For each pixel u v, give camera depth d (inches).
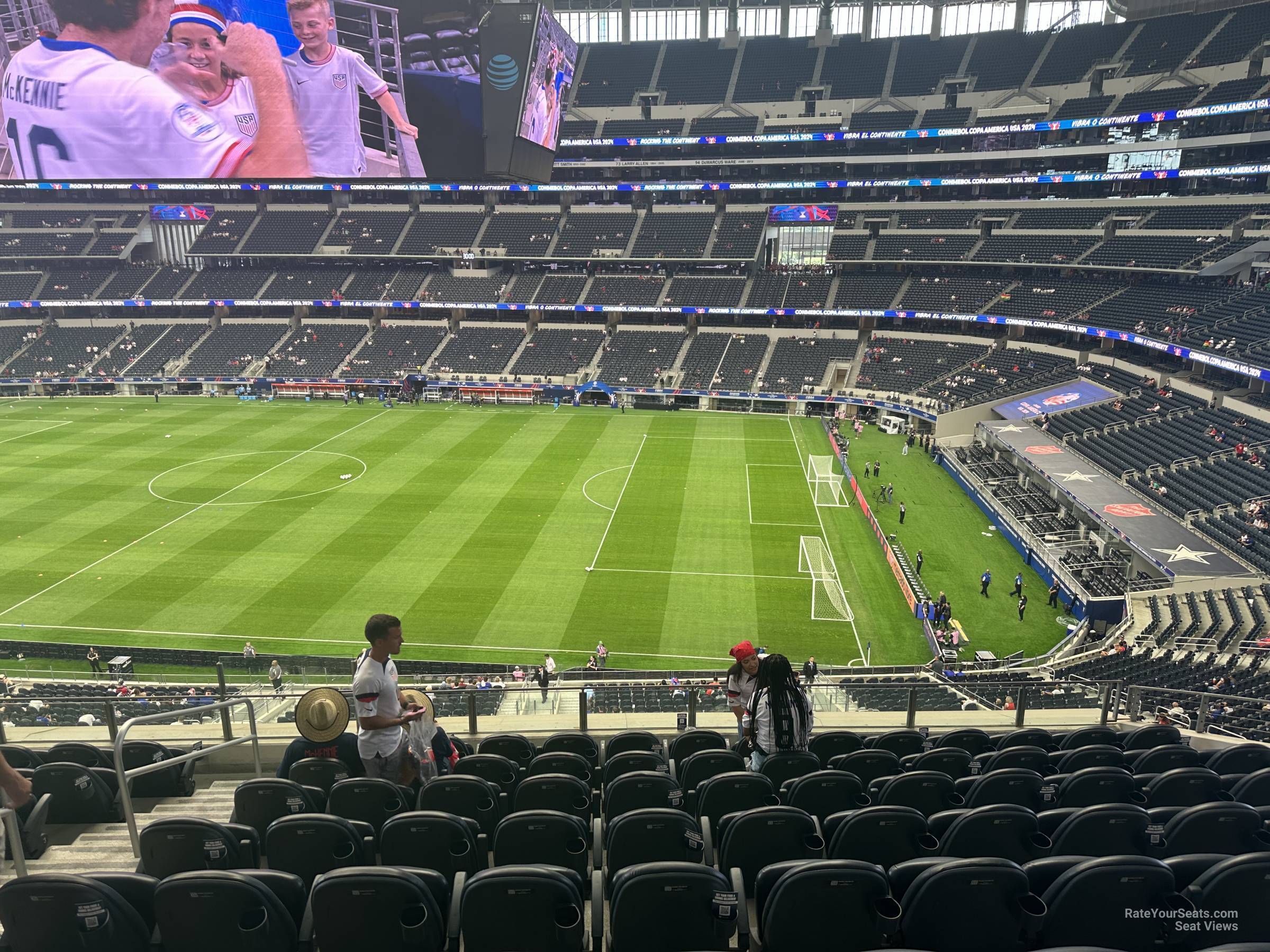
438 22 1884.8
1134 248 2613.2
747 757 439.2
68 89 2066.9
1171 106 2677.2
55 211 3686.0
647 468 2337.6
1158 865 225.1
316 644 1352.1
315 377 3324.3
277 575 1599.4
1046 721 599.2
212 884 221.0
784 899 225.0
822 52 3597.4
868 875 224.5
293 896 242.7
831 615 1480.1
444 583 1581.0
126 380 3329.2
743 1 3671.3
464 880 254.4
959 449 2404.0
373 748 371.9
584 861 304.2
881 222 3299.7
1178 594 1382.9
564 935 231.8
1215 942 228.2
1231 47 2738.7
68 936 218.7
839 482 2212.1
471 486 2143.2
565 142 3447.3
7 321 3587.6
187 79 2037.4
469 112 1953.7
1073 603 1477.6
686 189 3417.8
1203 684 968.3
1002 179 2979.8
